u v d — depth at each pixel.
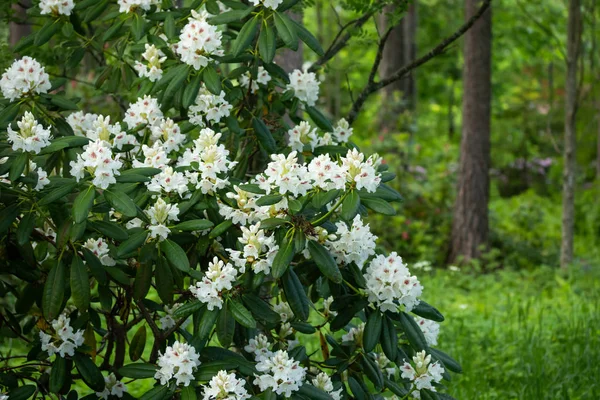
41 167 3.28
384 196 3.03
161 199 3.04
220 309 2.98
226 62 3.46
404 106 14.56
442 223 11.72
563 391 5.18
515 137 18.52
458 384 5.28
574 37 9.63
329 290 3.40
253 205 3.07
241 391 2.96
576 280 9.38
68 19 3.93
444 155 15.26
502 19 13.43
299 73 3.75
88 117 3.70
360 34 4.73
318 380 3.28
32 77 3.33
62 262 3.10
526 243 11.55
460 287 9.48
